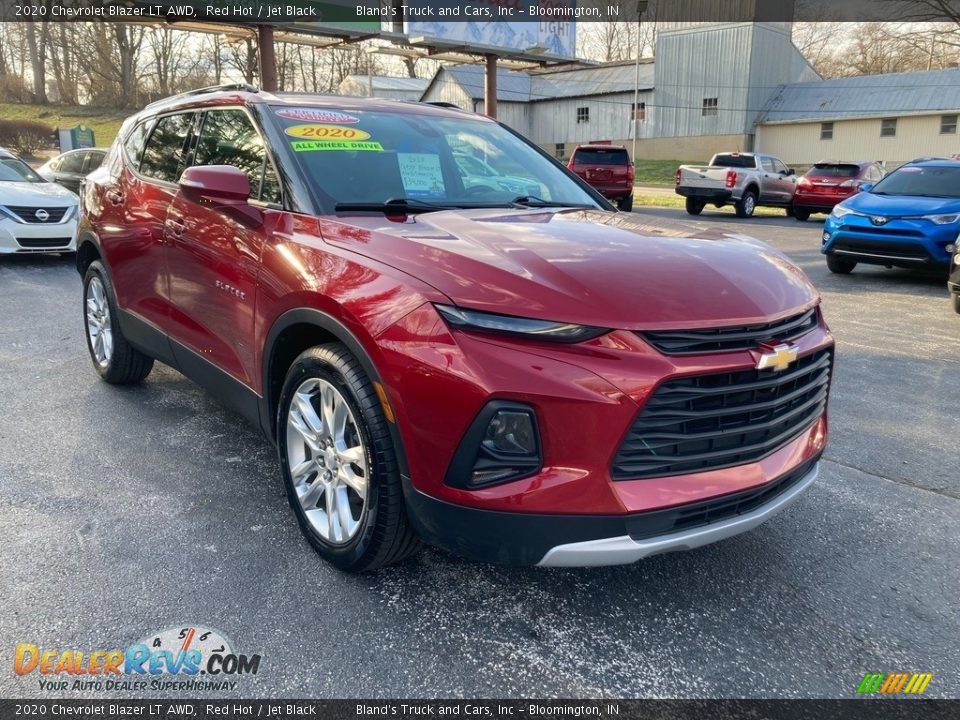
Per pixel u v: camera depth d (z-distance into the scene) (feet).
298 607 8.47
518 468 7.28
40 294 25.82
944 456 13.55
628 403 7.10
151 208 13.04
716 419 7.73
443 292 7.63
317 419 9.25
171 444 13.00
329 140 11.14
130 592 8.62
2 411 14.38
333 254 8.86
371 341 7.86
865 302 28.17
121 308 14.43
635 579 9.36
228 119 12.03
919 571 9.74
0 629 7.89
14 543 9.57
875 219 31.42
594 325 7.24
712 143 139.85
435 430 7.43
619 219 10.80
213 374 11.50
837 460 13.34
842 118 126.93
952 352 20.84
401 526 8.24
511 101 158.92
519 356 7.19
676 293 7.77
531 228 9.41
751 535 10.59
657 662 7.82
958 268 25.20
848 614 8.77
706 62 137.39
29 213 31.48
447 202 11.16
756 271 8.78
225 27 59.21
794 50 146.20
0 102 167.22
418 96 174.91
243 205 10.45
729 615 8.68
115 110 168.66
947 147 119.65
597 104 152.76
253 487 11.43
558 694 7.31
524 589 9.04
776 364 7.78
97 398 15.30
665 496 7.43
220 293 10.86
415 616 8.42
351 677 7.43
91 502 10.78
